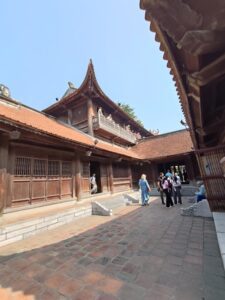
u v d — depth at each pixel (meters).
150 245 4.71
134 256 4.10
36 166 7.75
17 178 6.86
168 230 5.91
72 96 15.35
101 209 9.12
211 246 4.39
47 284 3.15
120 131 18.28
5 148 6.11
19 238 5.57
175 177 11.27
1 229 5.14
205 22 1.32
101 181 13.21
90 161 12.56
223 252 3.03
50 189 8.27
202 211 7.50
